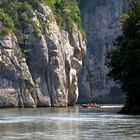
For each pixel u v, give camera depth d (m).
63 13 187.00
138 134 46.78
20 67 158.00
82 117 79.38
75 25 190.62
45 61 164.25
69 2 196.88
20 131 50.69
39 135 46.28
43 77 164.38
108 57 100.88
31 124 61.25
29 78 159.00
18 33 164.12
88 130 51.28
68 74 177.88
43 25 169.00
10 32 160.00
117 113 96.19
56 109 132.88
